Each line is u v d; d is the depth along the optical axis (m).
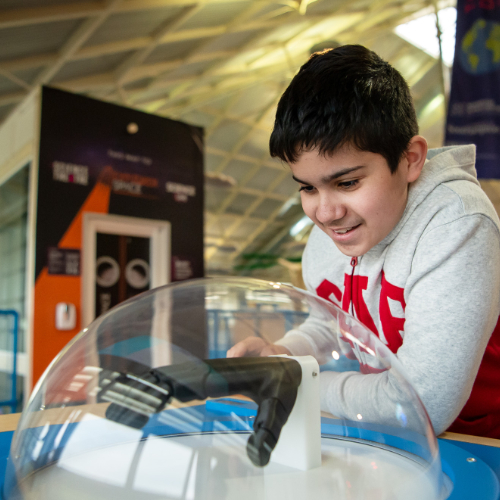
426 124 11.07
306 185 0.57
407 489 0.33
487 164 2.75
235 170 11.75
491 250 0.59
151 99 8.43
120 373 0.38
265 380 0.36
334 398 0.39
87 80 6.41
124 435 0.34
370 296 0.74
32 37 4.98
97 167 3.54
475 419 0.75
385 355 0.47
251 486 0.31
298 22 7.56
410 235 0.65
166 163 3.94
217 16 6.28
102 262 3.48
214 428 0.34
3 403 3.70
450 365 0.56
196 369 0.36
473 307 0.57
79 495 0.31
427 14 8.62
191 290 0.48
